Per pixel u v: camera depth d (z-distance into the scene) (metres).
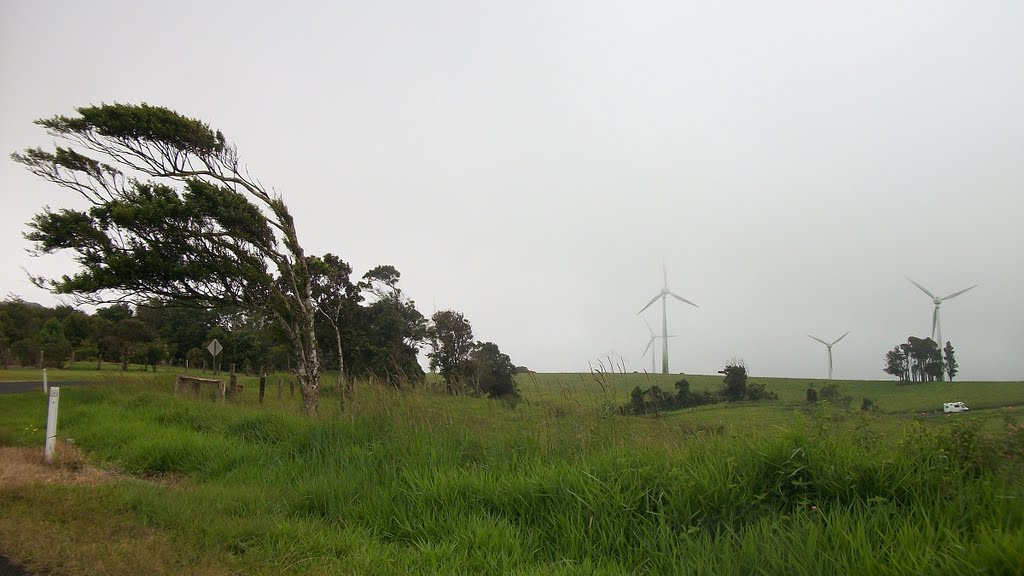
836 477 5.21
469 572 4.83
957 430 5.48
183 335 52.72
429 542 5.46
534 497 5.96
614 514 5.38
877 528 4.37
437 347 34.06
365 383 11.46
